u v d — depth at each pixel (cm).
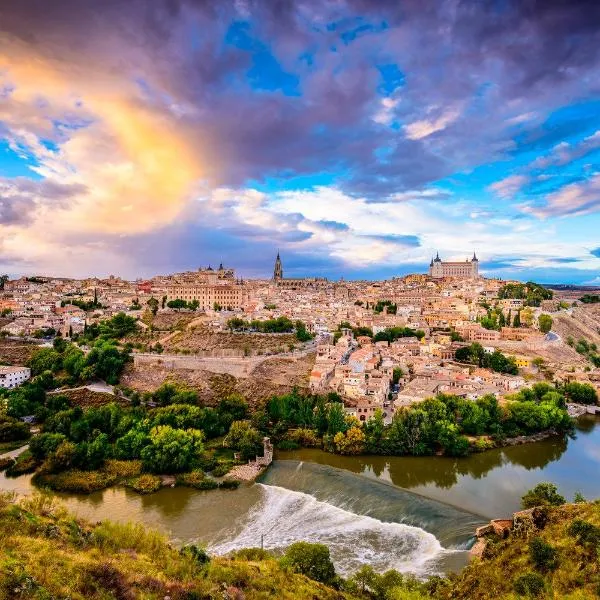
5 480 13800
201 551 7550
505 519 10862
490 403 18550
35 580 5150
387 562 9931
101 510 12338
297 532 11238
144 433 15825
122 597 5478
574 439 17975
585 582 6625
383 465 15600
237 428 16925
